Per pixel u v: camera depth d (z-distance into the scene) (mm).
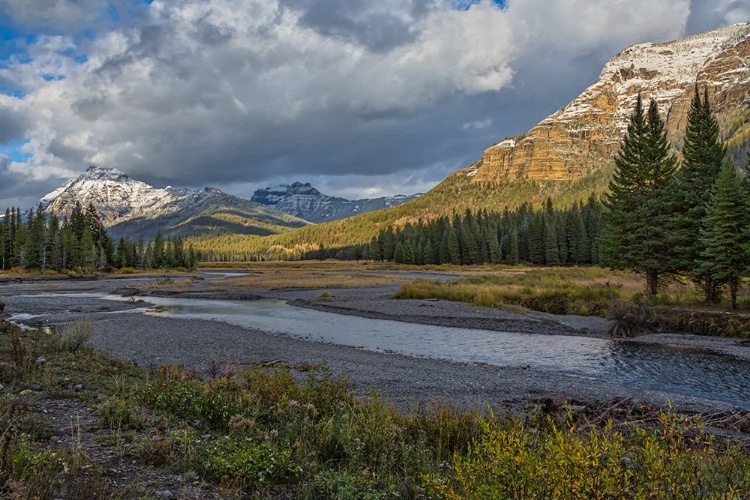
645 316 25203
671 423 4574
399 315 32062
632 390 13938
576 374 16438
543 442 4410
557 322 27844
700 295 30828
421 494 5340
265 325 28844
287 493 5426
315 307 38688
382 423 7188
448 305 35281
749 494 3535
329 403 9078
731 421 10117
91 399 8750
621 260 34281
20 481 4328
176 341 21797
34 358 11578
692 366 17484
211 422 8102
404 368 16672
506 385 14164
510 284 44875
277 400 9078
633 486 3379
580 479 3283
